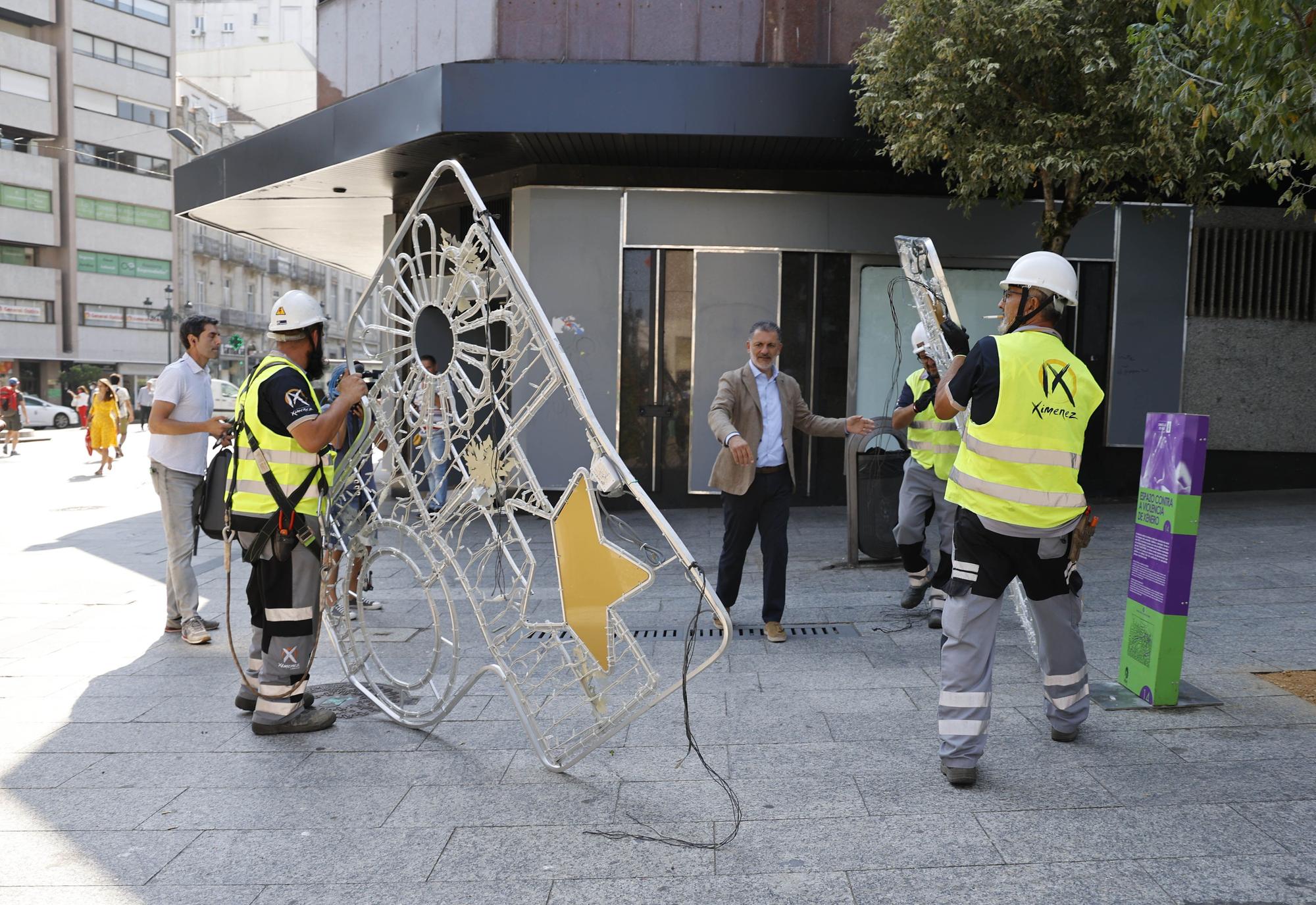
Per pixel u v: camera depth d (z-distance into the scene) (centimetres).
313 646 427
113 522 1152
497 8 1035
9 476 1734
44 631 622
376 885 285
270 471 411
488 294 393
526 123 966
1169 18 607
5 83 4297
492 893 279
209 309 5194
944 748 348
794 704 445
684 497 1144
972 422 362
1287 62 452
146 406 3678
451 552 405
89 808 344
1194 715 406
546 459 1119
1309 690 433
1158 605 414
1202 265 1152
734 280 1132
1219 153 805
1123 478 1158
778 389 575
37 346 4403
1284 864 278
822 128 978
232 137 5597
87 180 4581
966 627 350
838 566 789
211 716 448
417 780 366
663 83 970
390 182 1231
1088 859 286
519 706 379
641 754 386
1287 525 898
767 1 1022
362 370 457
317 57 1227
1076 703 377
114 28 4678
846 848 299
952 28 809
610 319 1124
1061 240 915
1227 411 1162
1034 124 838
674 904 269
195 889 285
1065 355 361
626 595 344
